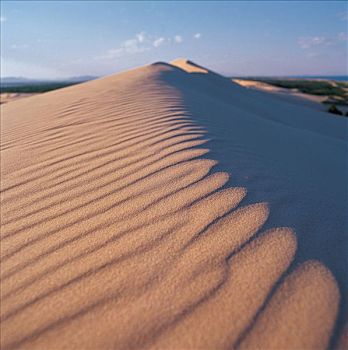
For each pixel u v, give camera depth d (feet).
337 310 3.27
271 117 24.17
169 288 3.50
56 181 6.50
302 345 2.92
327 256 4.10
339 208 5.71
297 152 10.83
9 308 3.40
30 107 16.38
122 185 5.93
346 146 15.84
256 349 2.86
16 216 5.28
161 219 4.73
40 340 3.02
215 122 11.09
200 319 3.13
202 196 5.28
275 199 5.41
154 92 16.08
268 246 4.13
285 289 3.48
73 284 3.65
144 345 2.91
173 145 7.79
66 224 4.87
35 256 4.20
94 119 11.46
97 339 2.98
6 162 8.09
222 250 4.04
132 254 4.06
